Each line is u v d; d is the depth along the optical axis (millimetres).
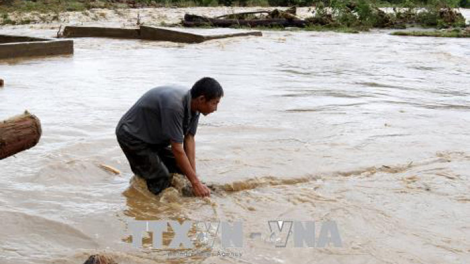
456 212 4762
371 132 7277
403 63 15211
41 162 5770
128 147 5105
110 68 12953
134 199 4984
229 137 6949
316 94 10078
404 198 5039
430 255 4012
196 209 4773
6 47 14672
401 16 29750
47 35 22453
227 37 20656
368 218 4602
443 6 29297
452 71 13891
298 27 27406
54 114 7980
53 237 4219
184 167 4930
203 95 4859
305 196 5055
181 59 14922
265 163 5875
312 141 6805
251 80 11508
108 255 3896
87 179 5422
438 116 8445
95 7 38031
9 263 3783
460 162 6039
